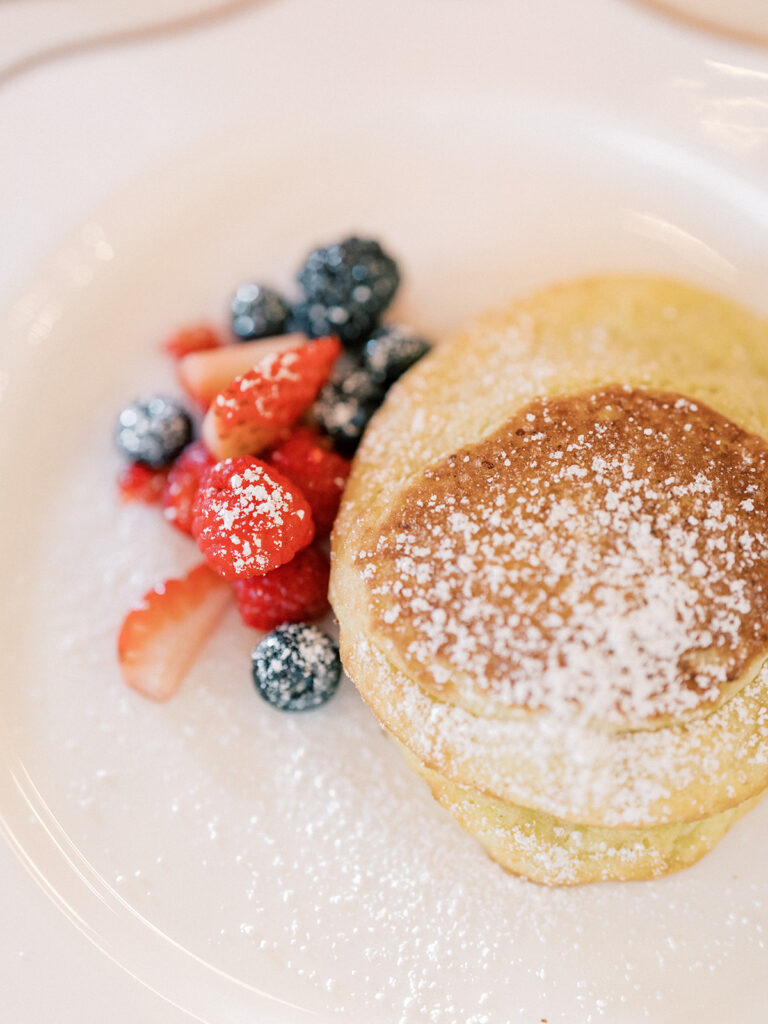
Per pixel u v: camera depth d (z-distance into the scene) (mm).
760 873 232
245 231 269
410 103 269
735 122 263
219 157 267
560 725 211
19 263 260
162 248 266
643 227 269
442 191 270
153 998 224
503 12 265
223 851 236
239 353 260
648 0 262
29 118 263
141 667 244
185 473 252
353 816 238
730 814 227
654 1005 226
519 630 212
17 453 255
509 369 243
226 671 248
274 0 265
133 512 257
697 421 227
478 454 225
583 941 229
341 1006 226
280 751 242
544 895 232
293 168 270
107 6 263
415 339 259
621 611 212
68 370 260
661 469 220
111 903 231
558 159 270
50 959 224
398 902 232
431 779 228
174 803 239
